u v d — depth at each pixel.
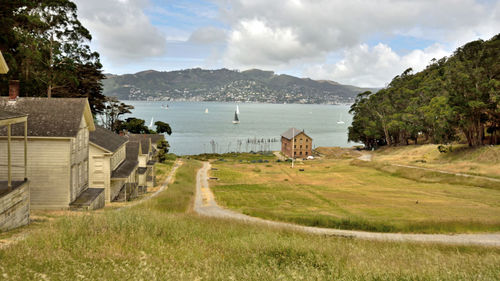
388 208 39.50
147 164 51.09
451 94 73.81
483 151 69.62
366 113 128.88
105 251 8.91
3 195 13.45
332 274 8.16
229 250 11.30
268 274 7.84
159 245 10.48
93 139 33.25
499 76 70.50
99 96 65.31
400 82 129.12
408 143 117.31
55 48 49.66
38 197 23.55
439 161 77.00
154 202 33.16
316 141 194.38
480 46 73.94
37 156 23.48
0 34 37.12
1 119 13.05
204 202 42.91
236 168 86.12
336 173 77.81
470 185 56.72
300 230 19.95
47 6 47.62
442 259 11.03
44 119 24.03
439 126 80.75
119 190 37.16
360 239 19.59
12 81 24.88
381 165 81.38
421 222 27.95
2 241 10.92
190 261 8.95
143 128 101.81
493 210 37.59
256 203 43.72
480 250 17.78
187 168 75.19
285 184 62.25
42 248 8.92
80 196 26.20
